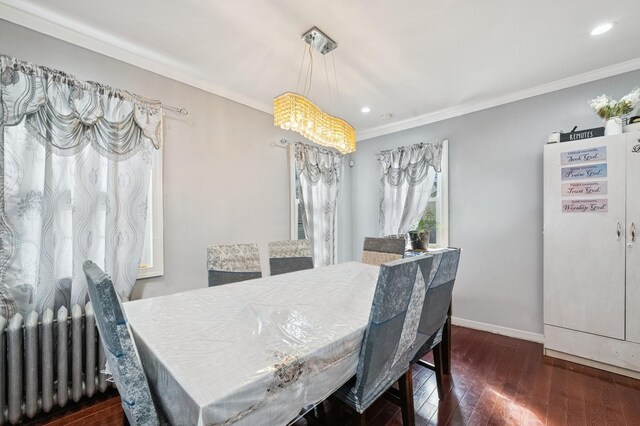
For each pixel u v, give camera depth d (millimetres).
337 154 3896
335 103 3057
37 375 1566
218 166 2645
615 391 1867
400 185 3561
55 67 1789
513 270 2811
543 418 1621
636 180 2002
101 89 1880
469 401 1783
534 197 2697
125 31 1877
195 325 1149
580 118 2473
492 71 2389
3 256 1561
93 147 1848
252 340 1017
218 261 2035
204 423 665
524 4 1635
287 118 1556
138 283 2139
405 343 1300
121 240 1963
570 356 2270
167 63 2254
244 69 2354
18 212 1611
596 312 2154
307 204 3402
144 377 754
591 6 1650
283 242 2527
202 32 1891
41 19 1726
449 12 1696
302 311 1322
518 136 2789
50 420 1610
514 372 2119
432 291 1474
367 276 2049
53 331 1649
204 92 2551
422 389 1929
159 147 2170
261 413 787
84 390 1729
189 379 764
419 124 3498
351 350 1086
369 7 1650
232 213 2752
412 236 3062
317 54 2146
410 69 2357
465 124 3133
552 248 2344
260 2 1619
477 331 2947
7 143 1580
